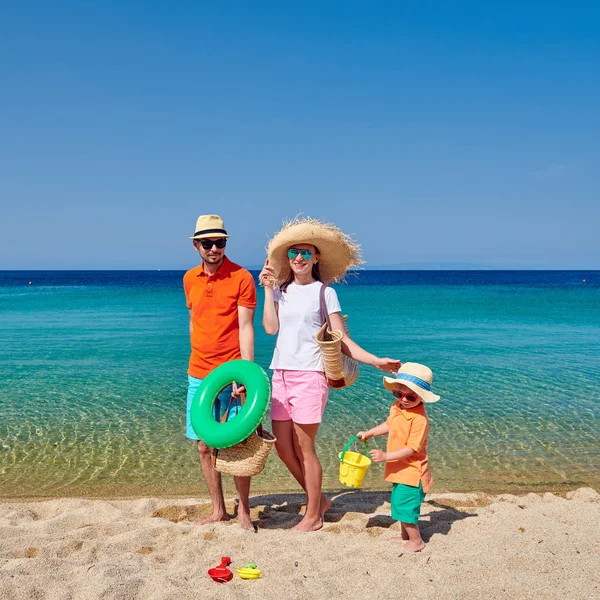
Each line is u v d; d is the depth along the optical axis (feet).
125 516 16.58
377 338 60.90
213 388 14.87
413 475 13.55
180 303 126.62
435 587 11.14
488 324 76.69
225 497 18.95
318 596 10.99
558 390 34.81
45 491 19.63
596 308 108.06
